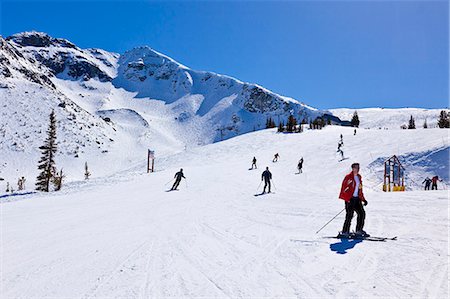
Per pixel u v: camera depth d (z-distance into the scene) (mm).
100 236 9141
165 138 199000
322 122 105875
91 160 132500
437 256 5863
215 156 65562
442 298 4227
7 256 7184
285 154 53062
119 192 22266
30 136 132125
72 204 16703
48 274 5922
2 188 88688
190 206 15383
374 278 5047
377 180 30688
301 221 10578
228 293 4824
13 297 4918
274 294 4703
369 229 8500
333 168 36531
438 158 29953
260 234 8805
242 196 19297
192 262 6434
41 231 9977
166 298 4719
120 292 4992
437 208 10664
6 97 156375
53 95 173000
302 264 5953
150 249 7555
